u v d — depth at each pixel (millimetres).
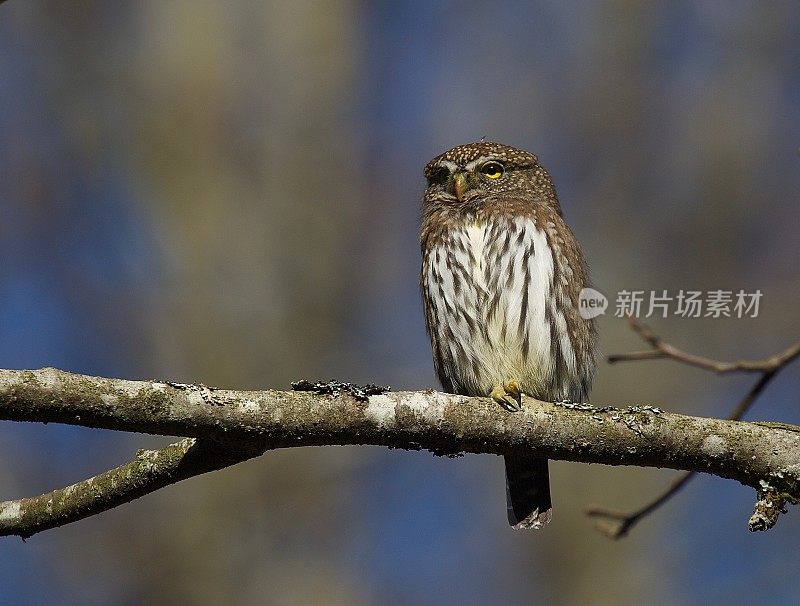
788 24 17734
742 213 16781
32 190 15602
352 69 17312
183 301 15016
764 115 17359
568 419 6629
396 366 15180
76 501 6207
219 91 16625
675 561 14047
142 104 16500
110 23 16812
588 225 17031
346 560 13992
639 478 14508
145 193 15992
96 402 5809
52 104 16266
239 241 15742
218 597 13508
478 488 14641
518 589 14211
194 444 6184
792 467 6559
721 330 15359
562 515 14484
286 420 6129
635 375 15117
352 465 14289
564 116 17625
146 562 13508
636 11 18156
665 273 16625
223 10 17000
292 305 15492
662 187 17188
